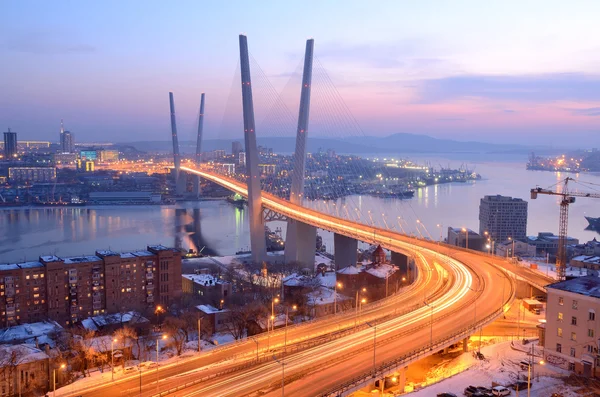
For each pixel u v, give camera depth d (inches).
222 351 3794.3
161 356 4628.4
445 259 6717.5
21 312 6707.7
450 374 3607.3
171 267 7554.1
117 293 7219.5
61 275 6899.6
